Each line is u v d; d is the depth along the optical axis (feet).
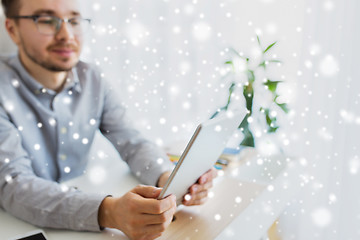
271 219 2.50
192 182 2.40
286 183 3.13
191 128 4.90
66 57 3.11
